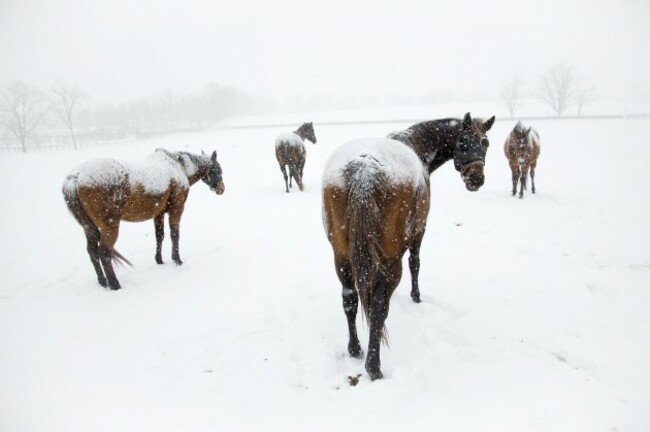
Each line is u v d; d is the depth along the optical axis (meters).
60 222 9.06
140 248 6.59
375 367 2.79
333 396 2.74
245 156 21.20
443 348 3.32
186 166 5.93
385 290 2.70
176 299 4.58
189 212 9.26
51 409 2.73
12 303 4.63
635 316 3.86
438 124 3.72
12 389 2.97
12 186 14.27
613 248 5.77
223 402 2.75
